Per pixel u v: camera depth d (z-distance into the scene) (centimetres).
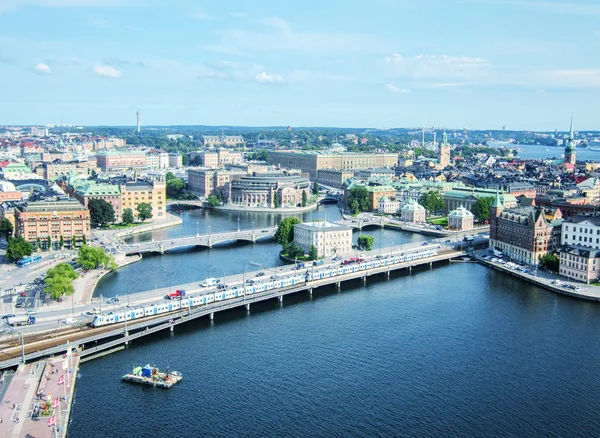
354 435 18488
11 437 17438
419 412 19825
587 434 18750
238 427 18812
